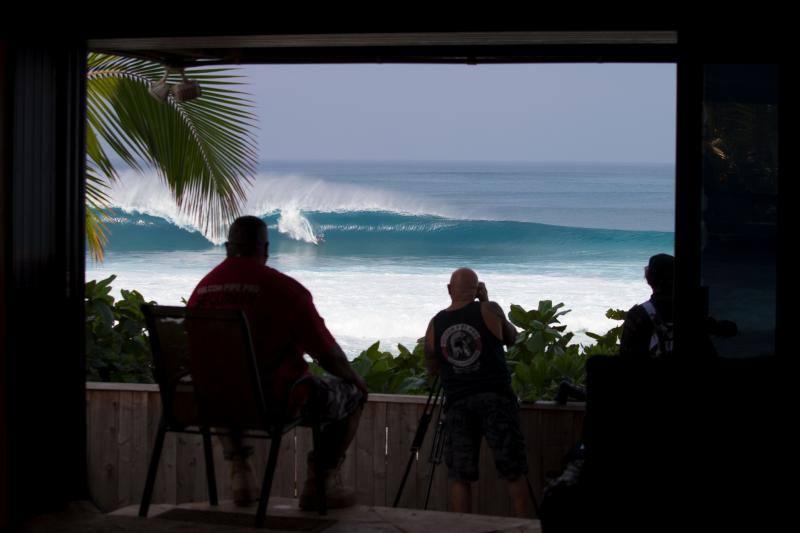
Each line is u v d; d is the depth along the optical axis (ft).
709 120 12.44
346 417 13.38
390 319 63.21
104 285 19.51
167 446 16.90
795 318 12.47
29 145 12.82
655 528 9.45
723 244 12.56
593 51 15.42
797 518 9.55
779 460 9.77
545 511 9.56
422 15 12.76
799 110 12.32
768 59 12.30
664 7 12.34
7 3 12.09
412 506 16.70
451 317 15.85
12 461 12.48
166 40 13.61
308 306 12.76
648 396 10.20
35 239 13.00
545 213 146.72
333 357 12.85
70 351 13.79
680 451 9.91
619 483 9.68
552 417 16.20
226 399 12.17
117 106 21.99
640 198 164.14
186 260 94.58
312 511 13.10
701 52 12.34
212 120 22.63
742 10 12.28
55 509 13.44
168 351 12.42
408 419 16.61
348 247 114.73
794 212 12.44
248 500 13.57
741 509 9.60
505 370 15.78
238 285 12.73
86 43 13.82
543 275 87.51
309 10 12.98
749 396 10.03
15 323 12.47
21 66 12.56
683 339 12.62
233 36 13.26
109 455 16.99
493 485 16.74
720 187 12.50
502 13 12.58
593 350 18.49
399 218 116.37
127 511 13.35
